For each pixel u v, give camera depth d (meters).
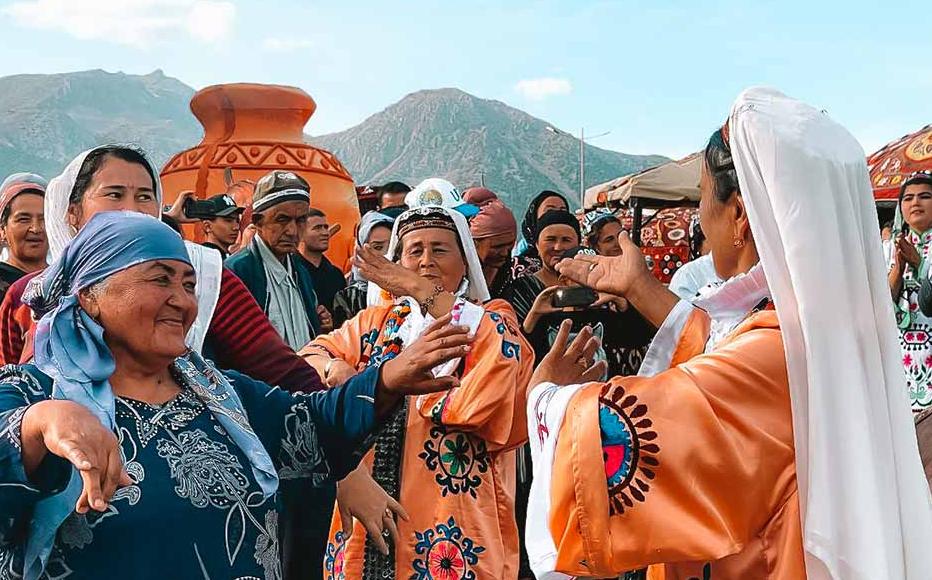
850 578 1.90
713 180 2.21
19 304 2.98
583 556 2.05
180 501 1.99
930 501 2.03
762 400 2.00
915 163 10.47
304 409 2.35
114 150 2.95
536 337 4.96
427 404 3.38
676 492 1.98
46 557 1.86
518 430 3.45
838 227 1.96
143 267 2.07
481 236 5.47
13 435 1.77
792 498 2.00
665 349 2.48
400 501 3.38
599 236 6.55
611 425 2.03
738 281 2.18
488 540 3.40
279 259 4.89
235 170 6.36
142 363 2.12
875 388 1.97
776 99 2.05
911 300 6.61
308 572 2.58
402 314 3.63
